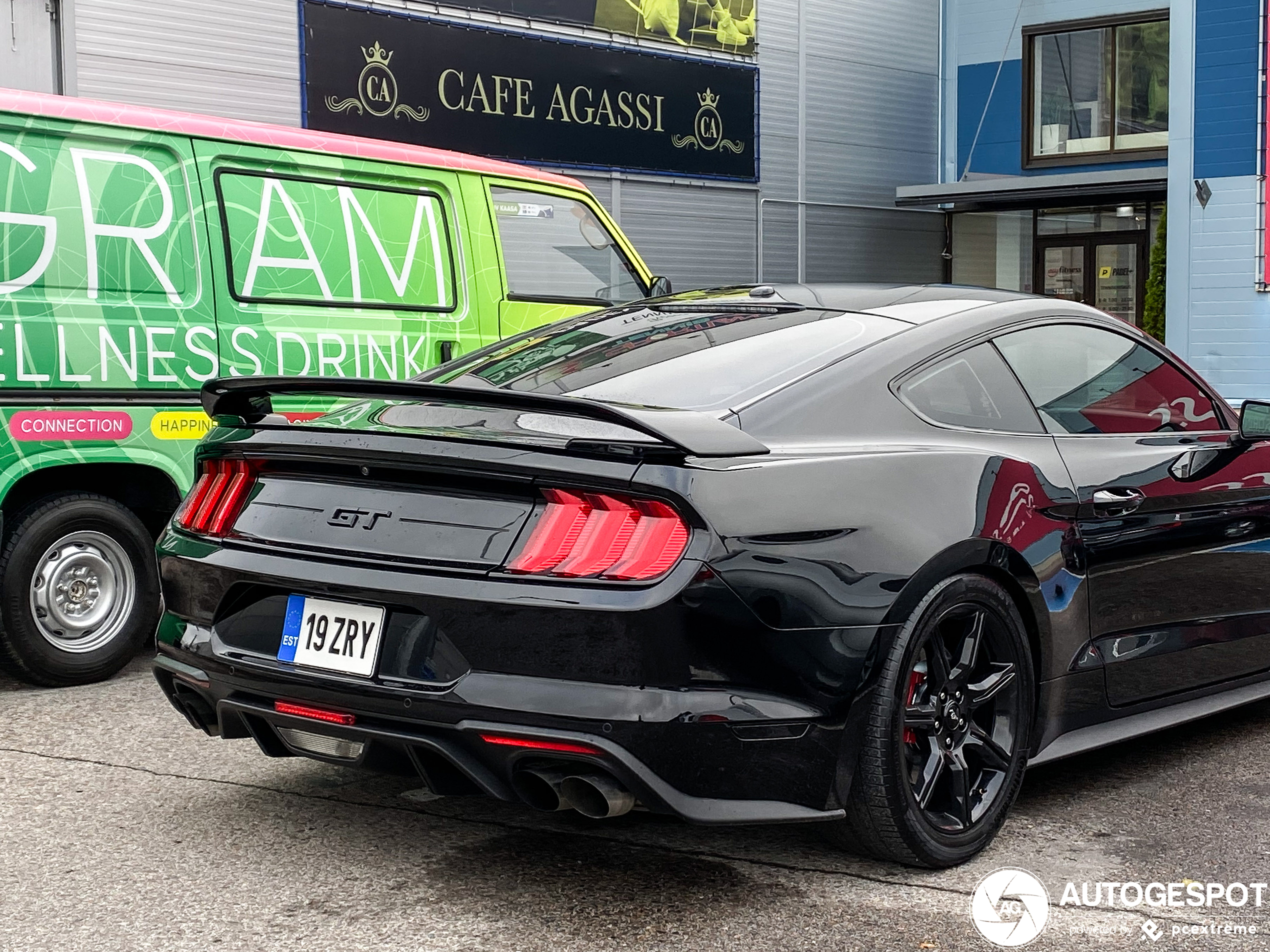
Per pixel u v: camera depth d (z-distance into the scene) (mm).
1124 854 3316
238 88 13008
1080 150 19312
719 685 2746
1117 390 3992
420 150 6145
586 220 6844
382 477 3033
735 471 2820
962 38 20422
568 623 2723
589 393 3291
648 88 16766
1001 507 3273
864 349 3379
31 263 4828
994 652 3326
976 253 20109
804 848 3344
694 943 2785
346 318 5727
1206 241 13109
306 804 3699
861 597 2918
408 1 14273
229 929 2859
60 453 4918
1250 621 4289
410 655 2865
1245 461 4250
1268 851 3348
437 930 2850
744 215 18203
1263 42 12641
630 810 2805
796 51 18703
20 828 3500
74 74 11852
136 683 5289
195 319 5246
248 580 3121
